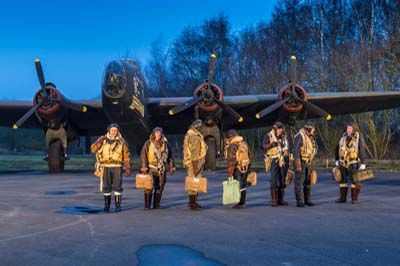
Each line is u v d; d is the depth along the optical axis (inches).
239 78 1375.5
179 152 1617.9
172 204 323.6
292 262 165.0
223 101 632.4
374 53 983.0
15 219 255.0
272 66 1269.7
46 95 621.3
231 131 299.1
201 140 294.8
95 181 524.4
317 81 1045.8
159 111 676.7
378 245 189.9
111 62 565.6
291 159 324.8
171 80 1855.3
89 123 751.1
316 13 1413.6
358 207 302.5
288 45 1403.8
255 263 163.9
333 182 495.8
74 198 358.9
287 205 315.9
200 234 213.2
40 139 2224.4
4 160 1262.3
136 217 262.5
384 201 332.5
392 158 986.1
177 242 196.7
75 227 231.0
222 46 1804.9
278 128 313.6
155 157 293.1
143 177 286.2
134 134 665.0
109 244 192.9
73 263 164.2
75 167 884.6
